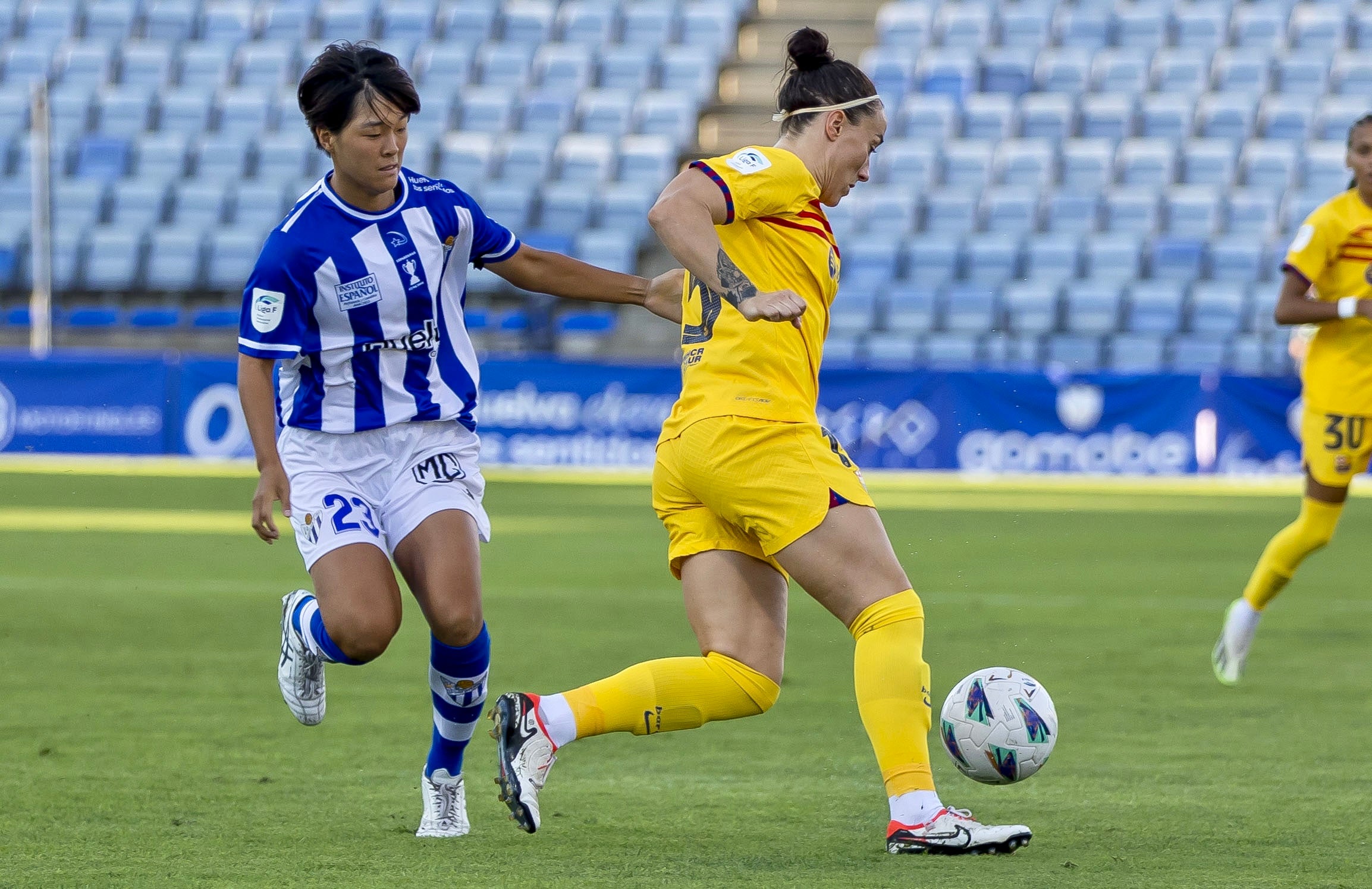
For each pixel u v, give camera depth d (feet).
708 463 41.19
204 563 119.44
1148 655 79.15
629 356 257.55
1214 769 52.60
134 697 65.16
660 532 144.36
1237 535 146.61
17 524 147.02
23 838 41.75
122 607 94.58
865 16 326.65
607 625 88.38
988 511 167.02
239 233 271.49
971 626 88.94
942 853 40.06
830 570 40.57
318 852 40.47
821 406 218.79
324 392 43.24
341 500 42.75
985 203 277.64
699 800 47.78
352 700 65.21
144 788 48.42
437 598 41.34
